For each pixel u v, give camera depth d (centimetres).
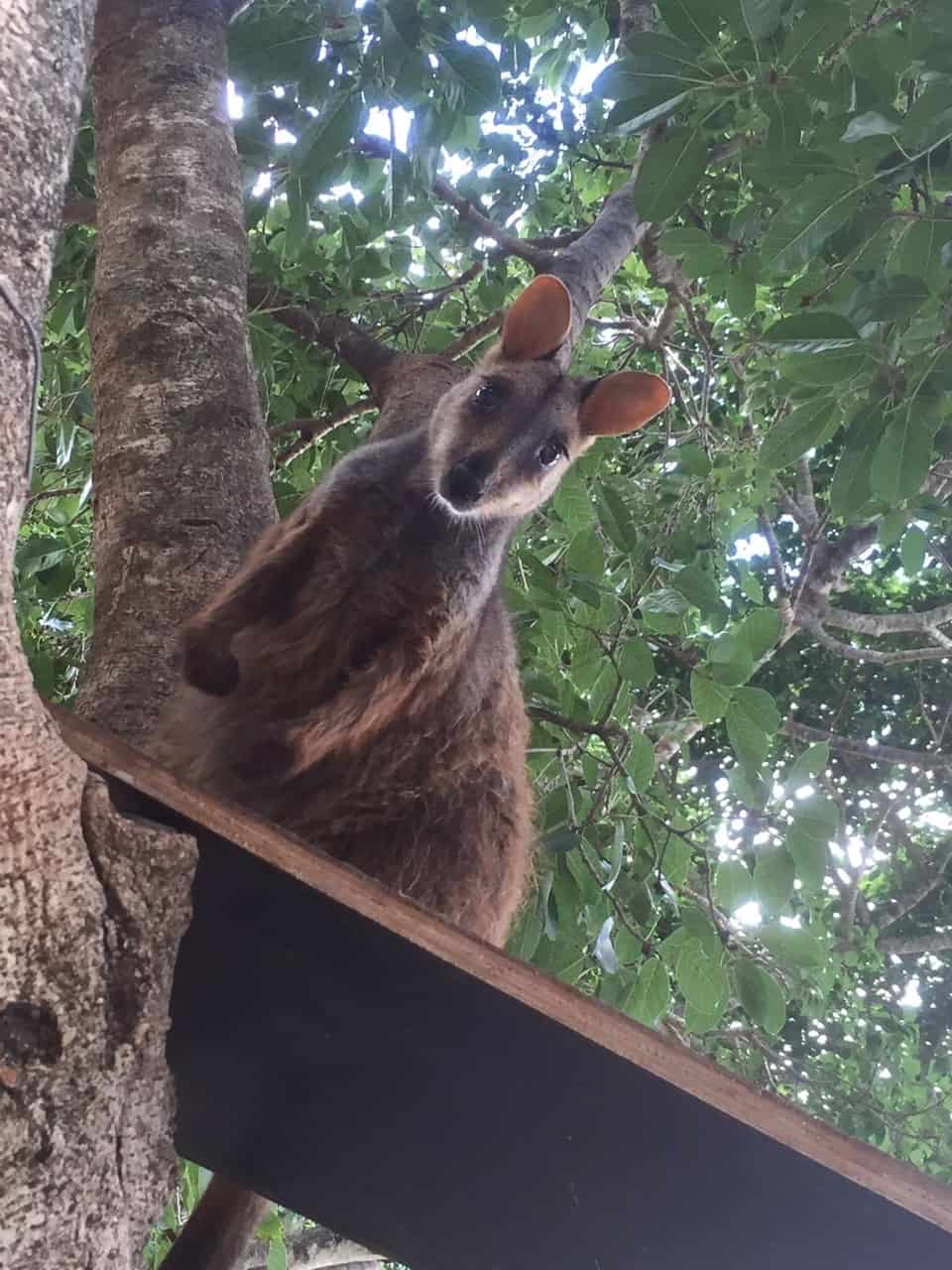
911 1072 171
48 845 47
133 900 50
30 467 48
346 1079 69
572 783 122
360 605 92
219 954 64
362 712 90
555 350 110
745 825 111
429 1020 65
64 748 49
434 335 145
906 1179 60
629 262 170
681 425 175
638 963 112
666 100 94
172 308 99
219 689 87
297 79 113
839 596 244
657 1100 65
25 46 49
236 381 99
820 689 244
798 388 103
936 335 97
